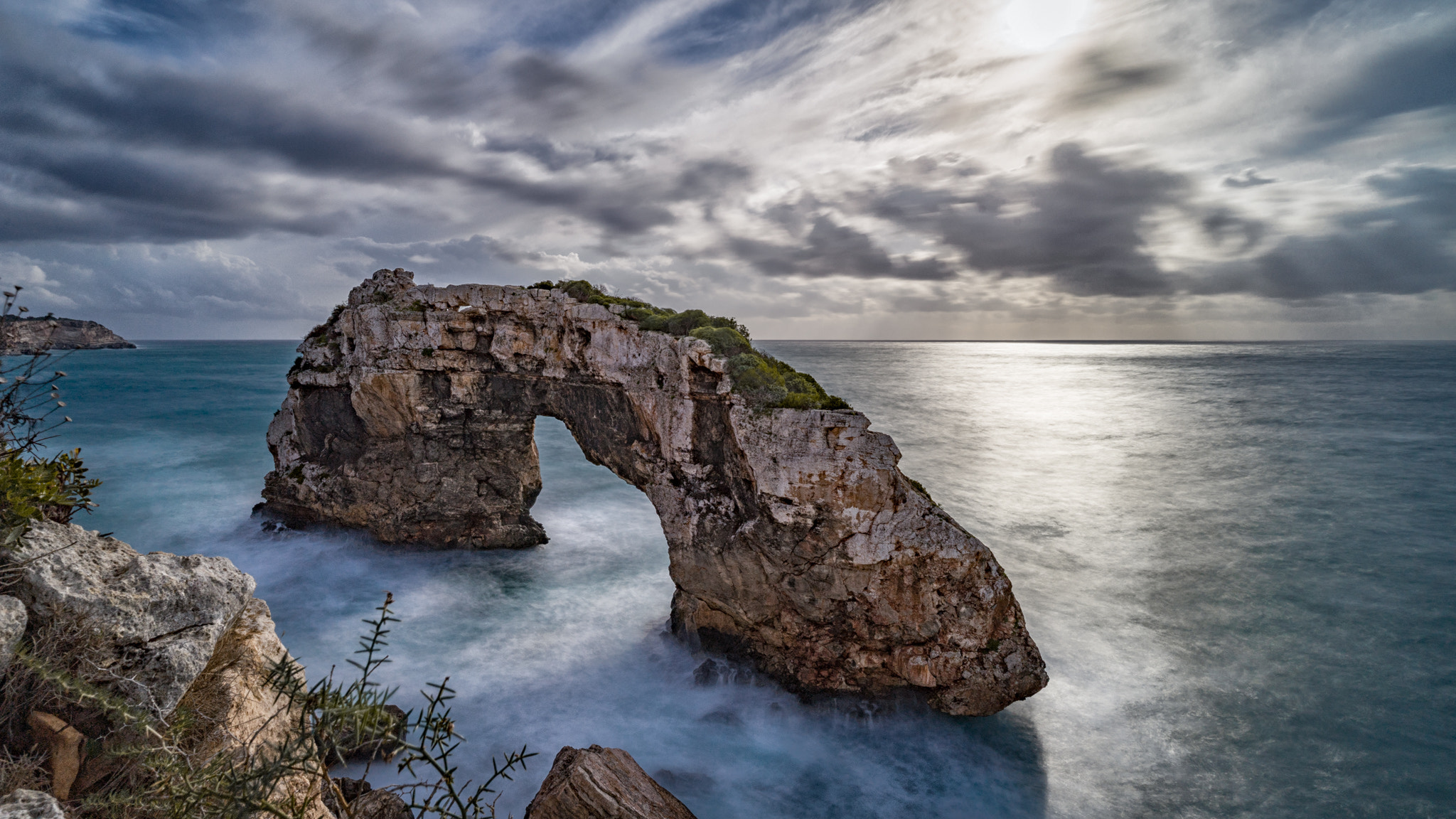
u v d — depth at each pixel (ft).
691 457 69.56
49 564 17.12
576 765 33.53
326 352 97.76
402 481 97.81
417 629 77.87
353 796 32.24
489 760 54.85
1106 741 61.52
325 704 12.50
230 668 21.21
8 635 15.01
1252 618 85.81
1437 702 68.03
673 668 70.74
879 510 60.03
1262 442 198.80
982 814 52.24
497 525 103.19
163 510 116.37
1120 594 92.73
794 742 60.13
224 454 163.43
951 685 60.64
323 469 101.91
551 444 202.08
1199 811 53.21
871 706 63.21
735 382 64.64
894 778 55.83
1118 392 345.10
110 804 15.06
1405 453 180.55
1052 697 68.18
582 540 111.14
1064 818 52.21
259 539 102.22
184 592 19.38
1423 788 56.03
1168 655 76.59
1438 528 119.96
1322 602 90.43
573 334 81.56
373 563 96.02
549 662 71.41
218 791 13.61
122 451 164.25
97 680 16.52
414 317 89.92
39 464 19.89
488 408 93.97
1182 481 152.97
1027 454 182.91
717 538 67.87
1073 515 127.65
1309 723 64.49
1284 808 53.83
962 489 145.69
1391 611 88.02
